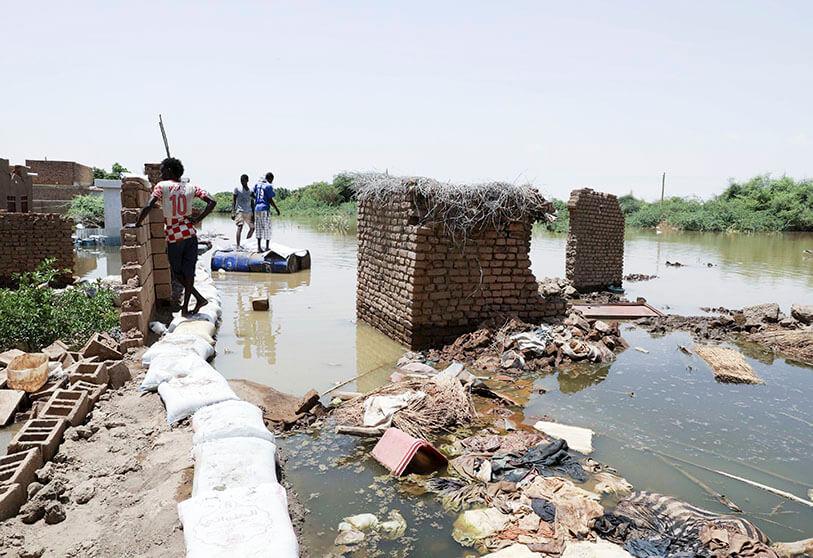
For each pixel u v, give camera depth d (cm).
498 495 435
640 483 463
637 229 4422
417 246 784
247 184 1623
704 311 1199
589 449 514
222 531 323
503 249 845
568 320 878
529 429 560
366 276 959
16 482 387
